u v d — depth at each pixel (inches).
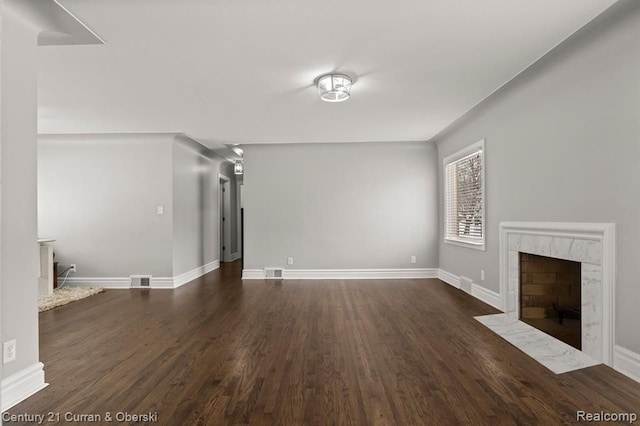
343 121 185.6
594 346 104.5
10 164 83.0
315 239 249.1
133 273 221.0
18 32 85.0
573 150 112.9
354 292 203.5
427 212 247.9
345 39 100.0
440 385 91.3
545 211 127.6
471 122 187.3
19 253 85.0
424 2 82.8
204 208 275.4
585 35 99.4
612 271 97.4
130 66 116.0
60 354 113.7
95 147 220.8
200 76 124.4
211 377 96.8
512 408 80.1
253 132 208.1
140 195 220.7
